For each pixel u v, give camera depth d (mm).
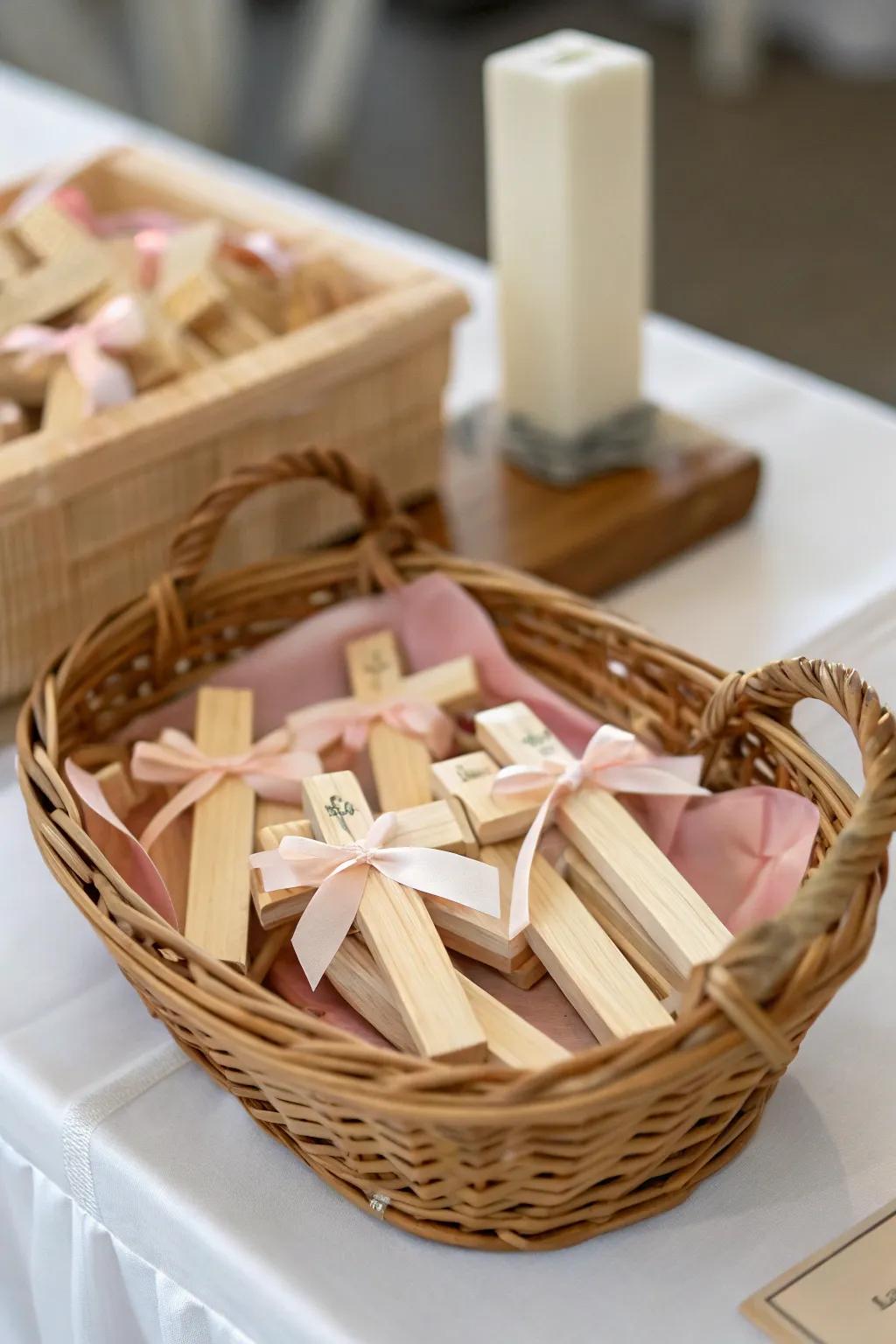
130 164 1434
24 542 1176
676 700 1138
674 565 1328
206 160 1669
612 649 1156
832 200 3205
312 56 3266
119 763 1123
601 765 1098
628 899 1052
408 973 1015
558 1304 979
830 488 1369
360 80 3754
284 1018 960
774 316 2865
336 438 1271
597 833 1070
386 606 1191
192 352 1256
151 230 1351
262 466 1142
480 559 1278
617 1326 973
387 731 1151
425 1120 929
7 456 1167
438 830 1076
